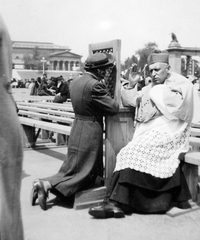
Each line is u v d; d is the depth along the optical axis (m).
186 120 3.50
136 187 3.40
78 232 3.03
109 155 3.76
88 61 3.66
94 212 3.33
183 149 3.56
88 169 3.60
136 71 3.83
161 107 3.50
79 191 3.62
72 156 3.68
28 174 5.08
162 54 3.67
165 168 3.40
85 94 3.55
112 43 3.70
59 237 2.93
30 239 2.88
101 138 3.67
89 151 3.61
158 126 3.56
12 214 1.78
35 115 6.93
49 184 3.60
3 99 1.65
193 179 3.72
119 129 3.79
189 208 3.57
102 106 3.51
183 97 3.41
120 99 3.73
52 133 8.22
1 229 1.77
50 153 6.71
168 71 3.75
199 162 3.34
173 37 23.42
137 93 3.79
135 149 3.44
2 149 1.68
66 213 3.49
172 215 3.40
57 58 95.44
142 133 3.63
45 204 3.56
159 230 3.09
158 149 3.44
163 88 3.58
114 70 3.71
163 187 3.41
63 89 11.27
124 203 3.35
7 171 1.71
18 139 1.72
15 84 43.66
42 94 17.66
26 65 88.56
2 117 1.65
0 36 1.62
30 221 3.27
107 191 3.75
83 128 3.62
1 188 1.73
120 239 2.90
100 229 3.10
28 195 4.06
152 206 3.42
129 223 3.24
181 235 2.99
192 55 23.89
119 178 3.41
